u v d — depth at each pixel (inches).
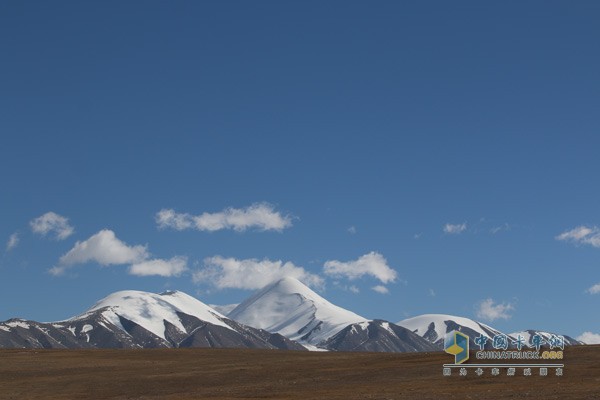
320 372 4601.4
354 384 4119.1
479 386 3683.6
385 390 3745.1
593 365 4037.9
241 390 4148.6
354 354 5979.3
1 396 4200.3
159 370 5044.3
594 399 3065.9
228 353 6373.0
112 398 4094.5
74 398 4119.1
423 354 5073.8
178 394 4126.5
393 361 4830.2
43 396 4200.3
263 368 4911.4
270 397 3752.5
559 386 3526.1
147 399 3914.9
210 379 4584.2
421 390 3651.6
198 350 6628.9
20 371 5147.6
